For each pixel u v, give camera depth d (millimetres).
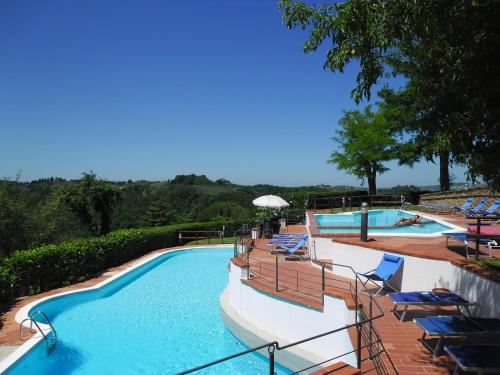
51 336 9039
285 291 9242
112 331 10250
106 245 16953
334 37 4793
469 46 4094
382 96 26938
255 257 14211
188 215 48688
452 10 3971
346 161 30672
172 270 17641
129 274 16141
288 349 8336
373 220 21438
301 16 4816
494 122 4324
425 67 5160
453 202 22938
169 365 8336
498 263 7535
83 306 12398
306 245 15539
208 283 15258
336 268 11055
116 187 27344
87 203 25688
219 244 23094
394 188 30938
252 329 9445
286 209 25594
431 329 5367
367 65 4781
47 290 13633
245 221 28391
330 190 32844
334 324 7609
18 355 7754
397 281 9094
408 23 4395
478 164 4738
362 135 29703
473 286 7047
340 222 20781
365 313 6992
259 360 8664
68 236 22641
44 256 13492
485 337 5977
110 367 8219
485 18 3887
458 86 4543
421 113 5562
